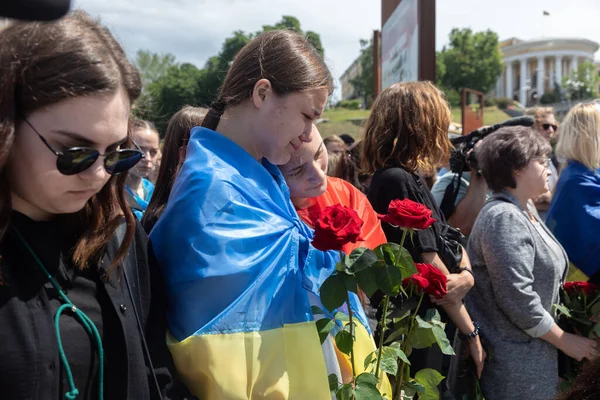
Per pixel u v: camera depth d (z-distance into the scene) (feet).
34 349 3.40
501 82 218.79
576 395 4.51
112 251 4.07
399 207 5.16
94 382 3.79
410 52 19.33
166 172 6.48
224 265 4.49
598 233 9.74
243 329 4.46
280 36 5.24
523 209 8.30
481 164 8.59
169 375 4.30
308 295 5.34
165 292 4.65
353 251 4.97
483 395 8.15
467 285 7.41
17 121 3.35
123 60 3.66
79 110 3.36
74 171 3.40
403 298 6.46
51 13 2.70
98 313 3.89
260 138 5.23
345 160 11.94
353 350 5.40
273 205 5.05
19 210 3.67
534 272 8.05
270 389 4.46
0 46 3.29
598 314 8.38
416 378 5.93
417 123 7.59
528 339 8.00
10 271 3.51
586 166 10.11
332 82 5.40
